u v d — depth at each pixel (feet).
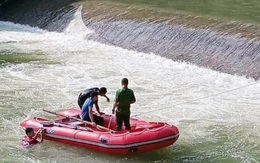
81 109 93.81
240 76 125.18
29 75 130.52
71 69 135.23
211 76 127.03
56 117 103.30
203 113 105.50
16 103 111.34
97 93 92.07
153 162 84.07
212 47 136.77
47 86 122.21
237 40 134.00
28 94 116.88
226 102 111.14
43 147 89.40
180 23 150.10
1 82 124.88
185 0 179.11
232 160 85.51
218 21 148.05
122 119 87.92
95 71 133.39
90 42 160.45
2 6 206.18
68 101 112.57
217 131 96.84
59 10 184.34
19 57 146.51
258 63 125.59
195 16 154.51
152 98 114.01
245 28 140.67
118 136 84.07
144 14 162.81
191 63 135.85
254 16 152.87
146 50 147.23
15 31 179.52
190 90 118.62
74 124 90.48
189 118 103.14
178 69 133.49
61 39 166.50
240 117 103.30
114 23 162.40
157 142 82.79
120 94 86.63
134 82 124.36
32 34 174.70
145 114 105.09
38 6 193.67
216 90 118.21
